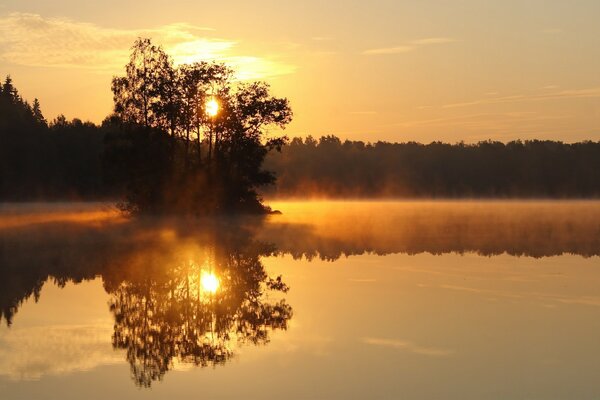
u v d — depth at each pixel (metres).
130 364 13.81
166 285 23.30
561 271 25.80
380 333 16.08
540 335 15.78
